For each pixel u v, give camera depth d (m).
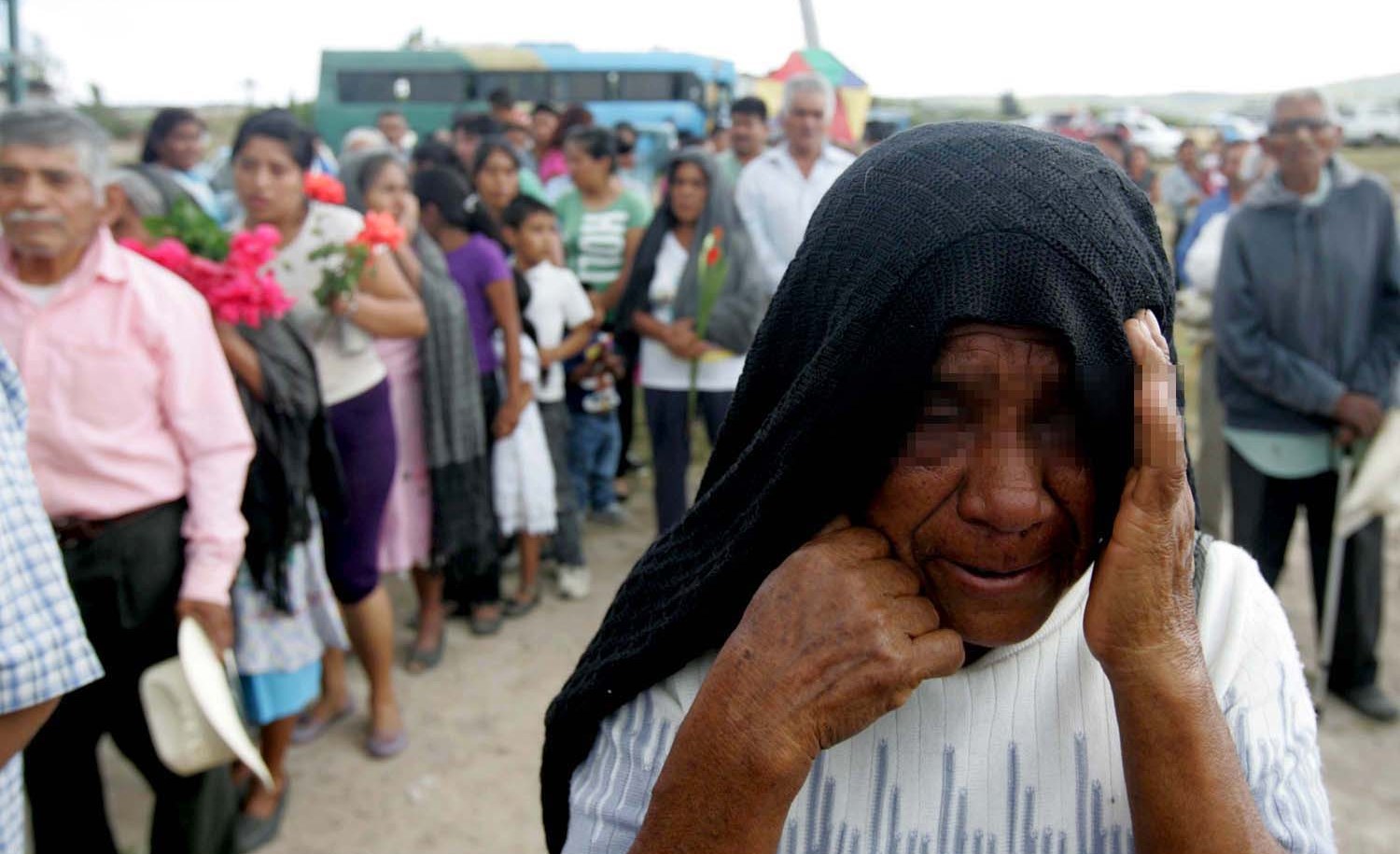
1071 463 0.80
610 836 0.94
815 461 0.84
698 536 0.98
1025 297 0.76
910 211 0.79
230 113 30.89
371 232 3.14
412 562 3.93
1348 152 20.11
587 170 5.48
